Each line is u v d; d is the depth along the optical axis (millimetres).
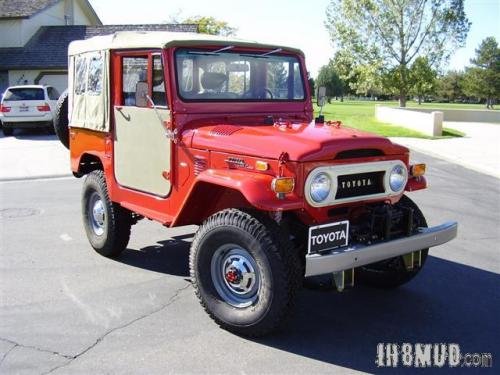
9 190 9906
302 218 4242
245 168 4191
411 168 4719
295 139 4145
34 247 6441
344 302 4918
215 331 4293
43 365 3762
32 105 18281
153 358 3869
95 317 4535
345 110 40375
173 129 4699
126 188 5406
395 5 32031
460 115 30922
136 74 5094
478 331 4367
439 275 5613
